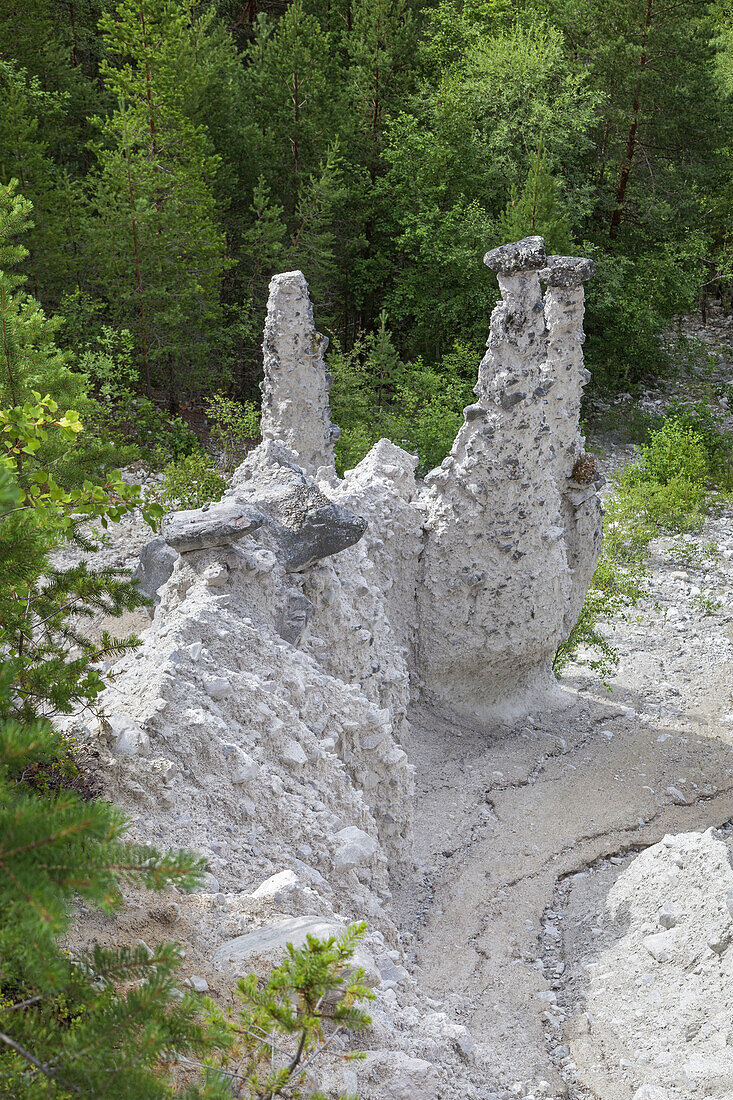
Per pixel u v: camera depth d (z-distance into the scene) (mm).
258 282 24781
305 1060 3674
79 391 8461
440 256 25938
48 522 4379
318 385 11312
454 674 10680
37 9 23859
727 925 6793
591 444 26391
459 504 10070
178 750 6062
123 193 20797
